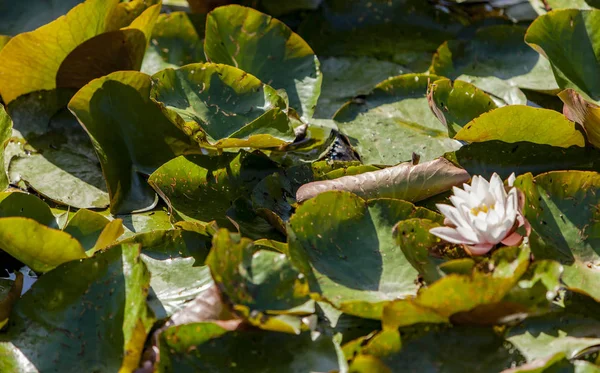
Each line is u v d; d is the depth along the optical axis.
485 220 1.87
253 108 2.11
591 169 2.05
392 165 2.09
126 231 2.02
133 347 1.80
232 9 2.22
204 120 2.09
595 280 1.87
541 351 1.81
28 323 1.88
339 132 2.18
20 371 1.84
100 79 2.08
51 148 2.18
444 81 2.12
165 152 2.12
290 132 2.07
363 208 1.94
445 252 1.92
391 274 1.89
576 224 1.92
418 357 1.81
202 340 1.83
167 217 2.04
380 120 2.18
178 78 2.11
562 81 2.13
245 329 1.84
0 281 1.96
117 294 1.87
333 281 1.87
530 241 1.89
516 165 2.06
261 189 2.03
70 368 1.83
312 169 2.08
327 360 1.81
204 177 2.06
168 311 1.89
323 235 1.91
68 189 2.10
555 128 2.04
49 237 1.87
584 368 1.78
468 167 2.06
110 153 2.08
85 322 1.87
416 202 2.04
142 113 2.12
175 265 1.95
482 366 1.80
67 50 2.21
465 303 1.80
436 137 2.14
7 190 2.09
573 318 1.85
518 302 1.81
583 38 2.16
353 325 1.86
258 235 1.99
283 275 1.84
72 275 1.90
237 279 1.83
